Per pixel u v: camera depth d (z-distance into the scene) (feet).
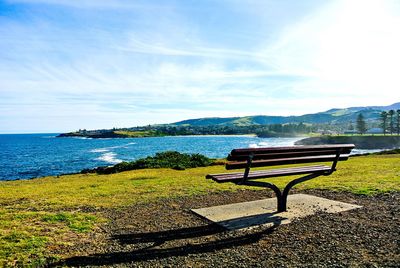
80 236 16.90
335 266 12.07
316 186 30.94
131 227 18.65
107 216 21.49
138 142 495.00
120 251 14.60
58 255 14.05
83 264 13.12
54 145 423.64
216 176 19.86
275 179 39.37
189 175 50.78
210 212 21.09
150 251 14.53
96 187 37.17
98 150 290.76
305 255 13.28
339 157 22.89
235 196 27.53
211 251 14.29
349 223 17.46
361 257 12.81
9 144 469.16
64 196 30.35
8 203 27.63
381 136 382.63
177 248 14.84
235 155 18.48
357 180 33.14
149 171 67.21
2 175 126.52
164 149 293.43
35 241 15.85
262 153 19.34
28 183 55.16
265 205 22.53
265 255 13.51
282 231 16.63
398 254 12.95
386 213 19.22
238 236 16.22
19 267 12.81
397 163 53.83
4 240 15.99
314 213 19.85
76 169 143.43
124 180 45.37
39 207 24.95
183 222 19.42
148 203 25.46
